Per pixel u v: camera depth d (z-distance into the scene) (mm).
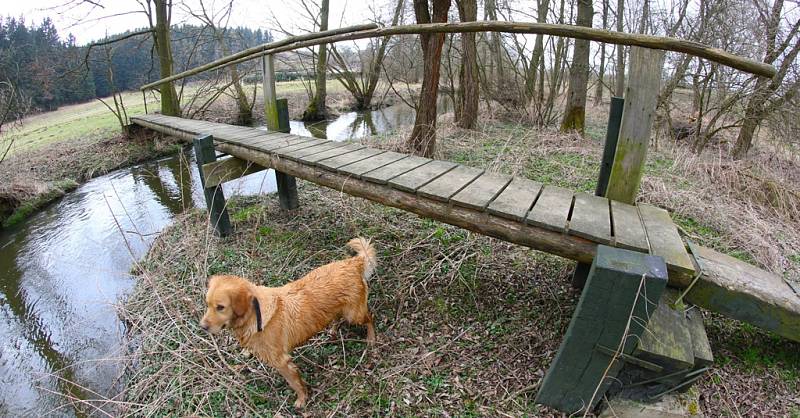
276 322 2268
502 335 2791
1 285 4543
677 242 2248
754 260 3480
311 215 4922
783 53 6473
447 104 14477
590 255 2271
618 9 11328
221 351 2855
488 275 3428
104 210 6355
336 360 2736
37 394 3051
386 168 3354
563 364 2068
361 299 2699
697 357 1919
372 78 15805
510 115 10891
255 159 4250
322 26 13633
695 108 8742
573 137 7715
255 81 13328
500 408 2281
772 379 2369
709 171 5492
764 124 6949
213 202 4387
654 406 2025
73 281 4445
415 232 4211
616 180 2727
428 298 3217
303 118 14211
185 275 3871
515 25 3029
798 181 5672
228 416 2416
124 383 2922
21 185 6758
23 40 10656
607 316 1836
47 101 12797
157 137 9859
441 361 2625
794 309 1992
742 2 6879
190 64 14359
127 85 15203
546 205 2592
